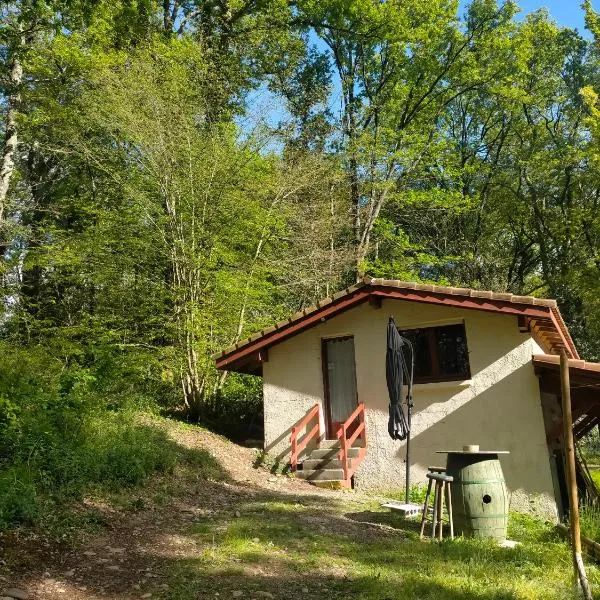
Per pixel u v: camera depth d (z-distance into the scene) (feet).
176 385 47.06
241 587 16.70
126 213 49.34
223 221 49.14
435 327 37.35
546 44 88.63
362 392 38.68
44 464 23.49
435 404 35.86
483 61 84.33
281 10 76.23
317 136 67.10
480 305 34.06
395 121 83.46
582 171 82.33
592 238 81.92
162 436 35.22
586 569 19.33
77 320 51.67
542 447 32.50
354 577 18.12
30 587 15.40
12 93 51.67
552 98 89.71
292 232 57.00
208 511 25.45
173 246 46.19
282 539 21.62
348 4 77.92
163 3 71.26
